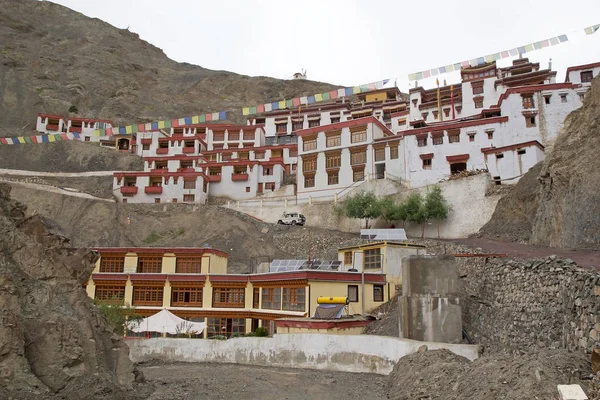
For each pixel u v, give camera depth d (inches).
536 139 2327.8
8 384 563.5
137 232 2770.7
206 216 2775.6
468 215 2020.2
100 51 6279.5
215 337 1469.0
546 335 773.9
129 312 1417.3
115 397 671.8
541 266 864.3
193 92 6151.6
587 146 1298.0
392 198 2294.5
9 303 605.3
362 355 1031.6
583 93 2337.6
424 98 3437.5
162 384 892.0
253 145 3826.3
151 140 3986.2
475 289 1078.4
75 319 681.6
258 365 1148.5
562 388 477.1
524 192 1801.2
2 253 661.3
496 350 899.4
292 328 1227.2
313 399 794.8
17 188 2977.4
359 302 1437.0
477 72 3171.8
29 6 6894.7
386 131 2817.4
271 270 1723.7
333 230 2443.4
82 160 3966.5
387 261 1483.8
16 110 4527.6
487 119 2411.4
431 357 805.9
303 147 2847.0
